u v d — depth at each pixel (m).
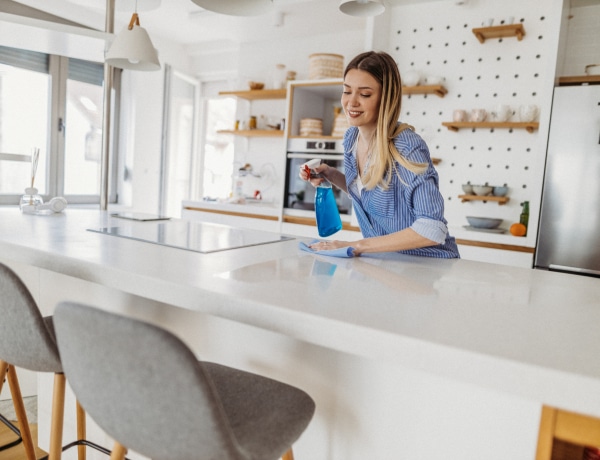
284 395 0.96
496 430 0.90
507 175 3.21
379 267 1.25
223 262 1.17
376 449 1.04
